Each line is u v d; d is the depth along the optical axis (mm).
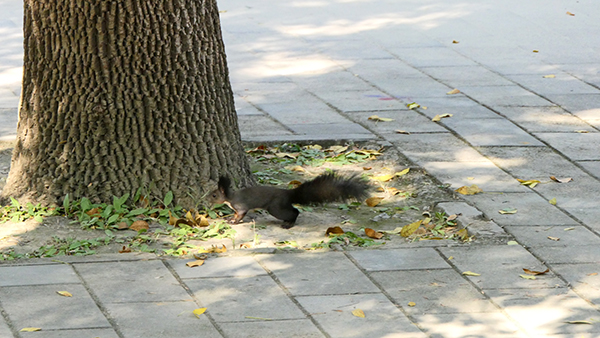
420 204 7906
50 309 5613
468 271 6348
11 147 9273
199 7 7422
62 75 7234
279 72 12633
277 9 17406
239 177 7855
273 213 7348
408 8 17578
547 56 13633
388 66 13000
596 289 6078
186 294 5914
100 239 6906
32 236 6938
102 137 7328
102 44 7125
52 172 7410
